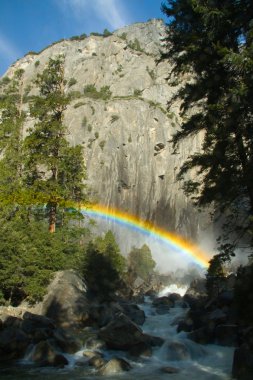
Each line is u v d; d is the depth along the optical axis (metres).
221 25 16.62
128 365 16.28
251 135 16.19
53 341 18.12
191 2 16.81
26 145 36.97
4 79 117.12
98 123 118.94
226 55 15.32
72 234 35.38
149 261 73.94
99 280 34.72
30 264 25.73
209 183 19.78
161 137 115.00
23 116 44.97
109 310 24.81
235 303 19.47
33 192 34.94
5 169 37.66
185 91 19.83
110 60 161.00
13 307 23.61
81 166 39.59
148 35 186.88
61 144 37.06
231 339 19.59
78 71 162.50
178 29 19.20
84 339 19.55
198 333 20.61
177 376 15.32
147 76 152.38
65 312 23.42
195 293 45.28
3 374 15.02
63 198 35.56
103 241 56.44
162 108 125.69
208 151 19.95
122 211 105.38
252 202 17.33
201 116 19.31
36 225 29.81
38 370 15.64
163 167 112.25
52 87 42.12
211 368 16.55
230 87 16.70
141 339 18.55
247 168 16.52
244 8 16.61
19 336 17.58
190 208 104.25
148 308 34.84
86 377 14.90
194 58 18.45
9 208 34.28
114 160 110.25
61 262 28.23
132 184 109.06
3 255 25.14
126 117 118.31
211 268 20.14
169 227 105.50
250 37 15.22
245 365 14.50
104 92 141.38
